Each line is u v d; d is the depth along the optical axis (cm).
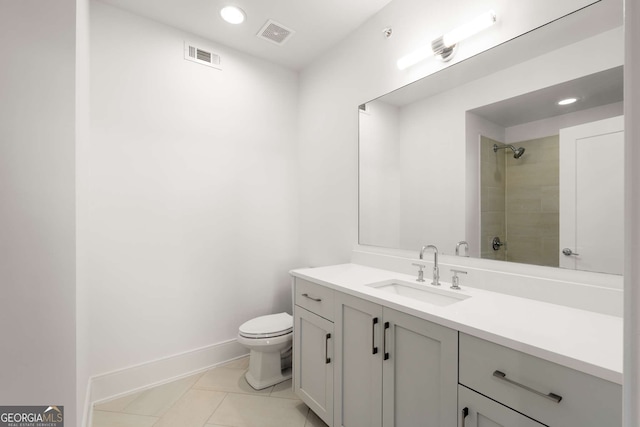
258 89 263
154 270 212
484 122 150
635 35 27
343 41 235
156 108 214
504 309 116
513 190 139
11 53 106
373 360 135
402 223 189
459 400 102
